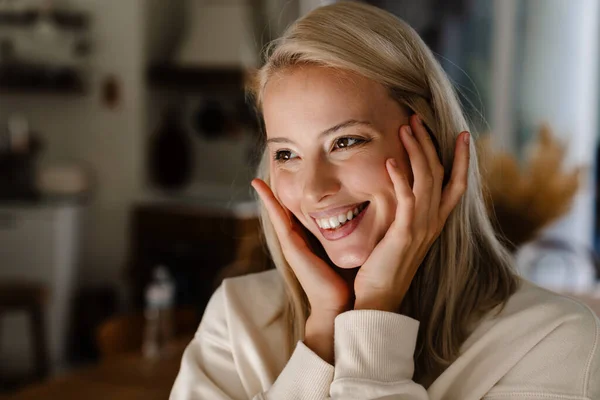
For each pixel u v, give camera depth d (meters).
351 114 0.99
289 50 1.01
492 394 1.03
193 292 4.58
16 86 4.99
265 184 1.13
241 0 4.84
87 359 4.64
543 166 2.30
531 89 4.69
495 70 4.75
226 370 1.19
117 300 4.99
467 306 1.09
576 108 4.61
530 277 4.25
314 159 1.01
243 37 4.81
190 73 4.91
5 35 5.21
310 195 1.01
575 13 4.58
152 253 4.75
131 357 2.28
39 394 1.91
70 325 4.77
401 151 1.04
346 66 0.99
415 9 4.90
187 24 5.15
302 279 1.11
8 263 4.60
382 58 1.02
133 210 4.89
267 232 1.20
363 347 1.01
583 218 4.50
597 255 4.48
